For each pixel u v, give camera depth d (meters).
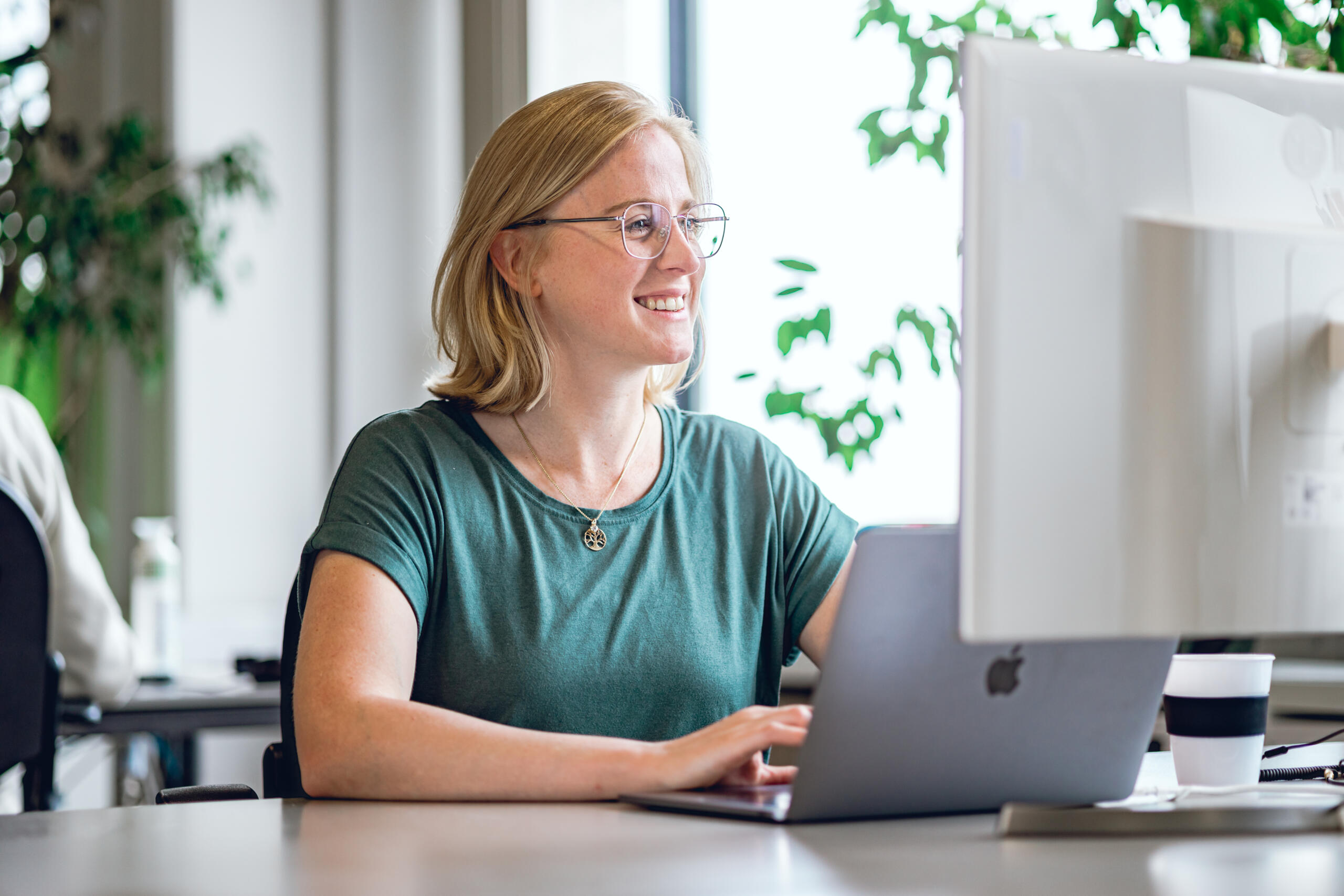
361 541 1.26
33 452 2.45
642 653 1.38
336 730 1.06
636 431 1.49
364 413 3.87
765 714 0.99
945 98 2.04
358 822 0.92
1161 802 0.96
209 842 0.86
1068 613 0.80
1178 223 0.83
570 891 0.68
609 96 1.45
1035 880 0.70
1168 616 0.82
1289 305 0.86
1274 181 0.88
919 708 0.85
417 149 3.90
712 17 3.24
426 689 1.34
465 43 3.89
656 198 1.41
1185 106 0.85
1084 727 0.91
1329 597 0.87
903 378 2.11
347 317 3.86
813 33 2.84
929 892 0.67
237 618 3.73
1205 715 1.02
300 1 3.90
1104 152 0.82
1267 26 1.67
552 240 1.41
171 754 3.14
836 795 0.87
